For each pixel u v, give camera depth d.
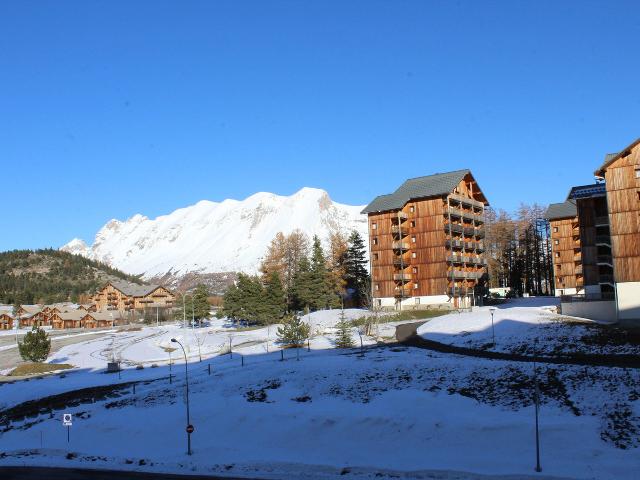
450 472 37.12
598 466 36.03
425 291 108.44
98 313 192.50
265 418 50.47
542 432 41.03
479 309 100.44
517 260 149.25
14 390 75.31
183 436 50.12
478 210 124.44
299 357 70.12
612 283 79.44
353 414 48.03
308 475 39.28
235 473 40.53
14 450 51.41
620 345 56.91
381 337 80.31
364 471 39.16
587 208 81.88
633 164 69.38
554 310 79.94
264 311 116.62
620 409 42.41
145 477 40.41
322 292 124.00
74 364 94.31
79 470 43.75
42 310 195.75
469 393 49.25
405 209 112.62
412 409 47.38
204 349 94.75
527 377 50.09
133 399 61.50
